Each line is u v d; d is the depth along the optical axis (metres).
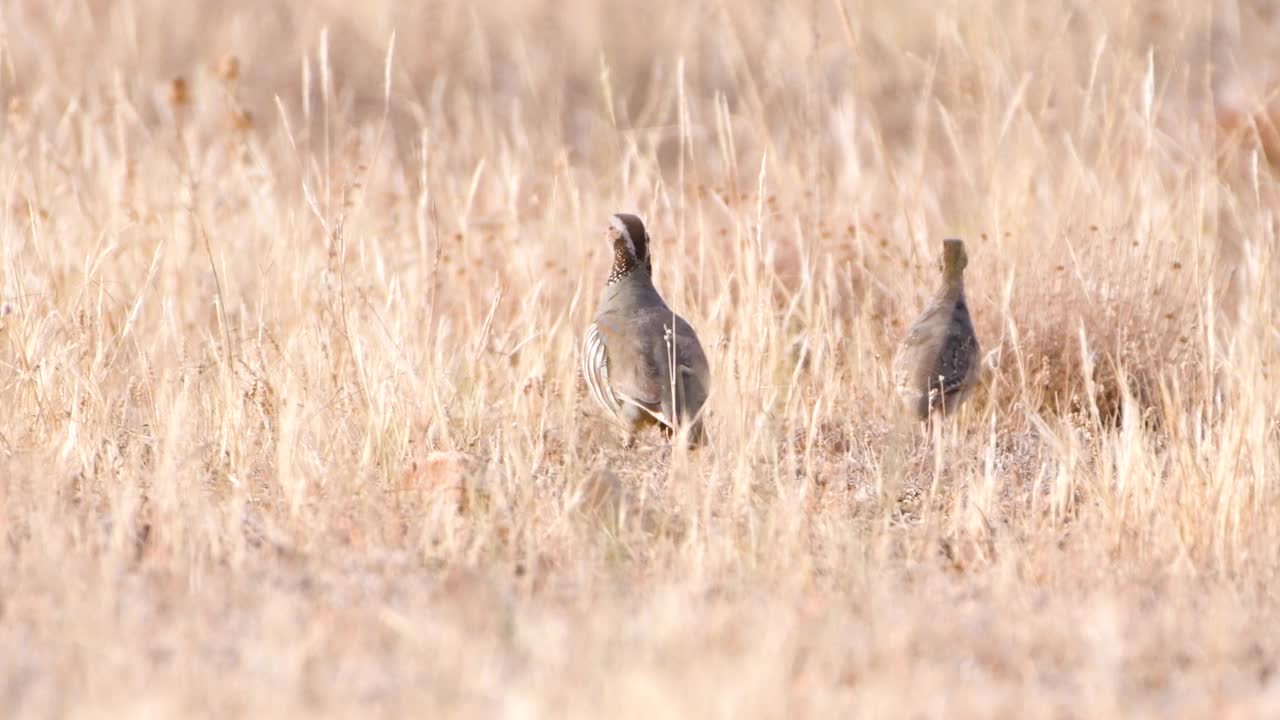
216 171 20.58
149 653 8.74
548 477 12.56
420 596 9.76
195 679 8.22
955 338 13.90
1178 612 9.80
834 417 14.69
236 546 10.50
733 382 13.63
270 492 12.25
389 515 11.41
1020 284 15.74
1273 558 11.04
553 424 13.91
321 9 32.88
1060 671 8.91
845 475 13.05
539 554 10.90
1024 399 14.29
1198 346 15.25
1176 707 8.30
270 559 10.52
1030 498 12.95
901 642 9.01
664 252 17.00
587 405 14.41
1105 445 12.79
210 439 12.98
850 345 15.72
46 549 10.07
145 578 10.08
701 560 10.46
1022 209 16.97
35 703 7.93
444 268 17.66
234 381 13.45
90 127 19.72
